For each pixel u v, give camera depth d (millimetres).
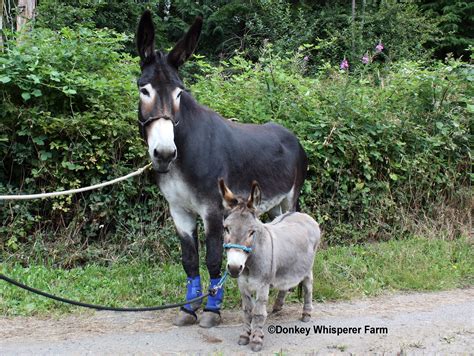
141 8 14727
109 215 6375
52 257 6129
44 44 6430
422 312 5254
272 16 15062
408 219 7531
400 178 7562
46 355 4309
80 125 6137
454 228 7695
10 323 4891
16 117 6070
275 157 5328
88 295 5430
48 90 6156
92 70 6617
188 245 4980
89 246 6277
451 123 7895
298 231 4730
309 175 7121
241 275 4379
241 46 14734
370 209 7332
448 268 6387
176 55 4641
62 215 6273
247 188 5078
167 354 4340
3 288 5367
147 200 6539
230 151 4941
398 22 14000
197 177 4730
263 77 7551
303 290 5047
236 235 4070
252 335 4414
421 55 13461
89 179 6312
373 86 8875
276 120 6977
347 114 7379
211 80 7715
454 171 7863
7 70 5992
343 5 16969
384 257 6543
